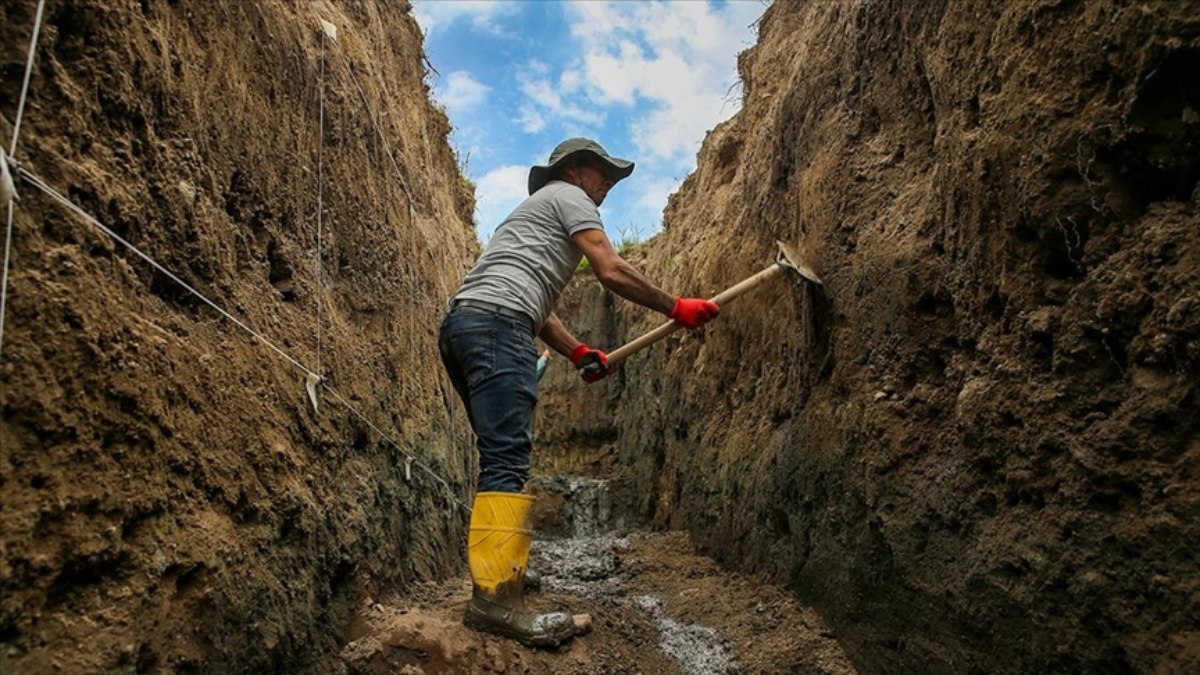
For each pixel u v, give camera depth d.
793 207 3.68
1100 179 1.75
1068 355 1.82
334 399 2.68
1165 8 1.55
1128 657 1.61
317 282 2.81
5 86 1.42
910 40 2.68
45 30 1.51
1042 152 1.88
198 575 1.74
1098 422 1.74
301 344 2.54
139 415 1.61
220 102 2.27
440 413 4.15
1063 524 1.81
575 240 2.80
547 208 2.85
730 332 4.57
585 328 9.25
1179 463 1.55
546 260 2.80
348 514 2.59
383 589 2.78
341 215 3.19
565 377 9.12
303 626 2.15
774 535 3.55
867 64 3.03
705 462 4.74
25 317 1.37
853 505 2.77
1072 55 1.80
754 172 4.58
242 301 2.25
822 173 3.24
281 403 2.29
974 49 2.18
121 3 1.73
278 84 2.71
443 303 4.78
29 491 1.34
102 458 1.50
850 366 2.87
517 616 2.58
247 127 2.43
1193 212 1.58
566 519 6.90
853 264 2.90
